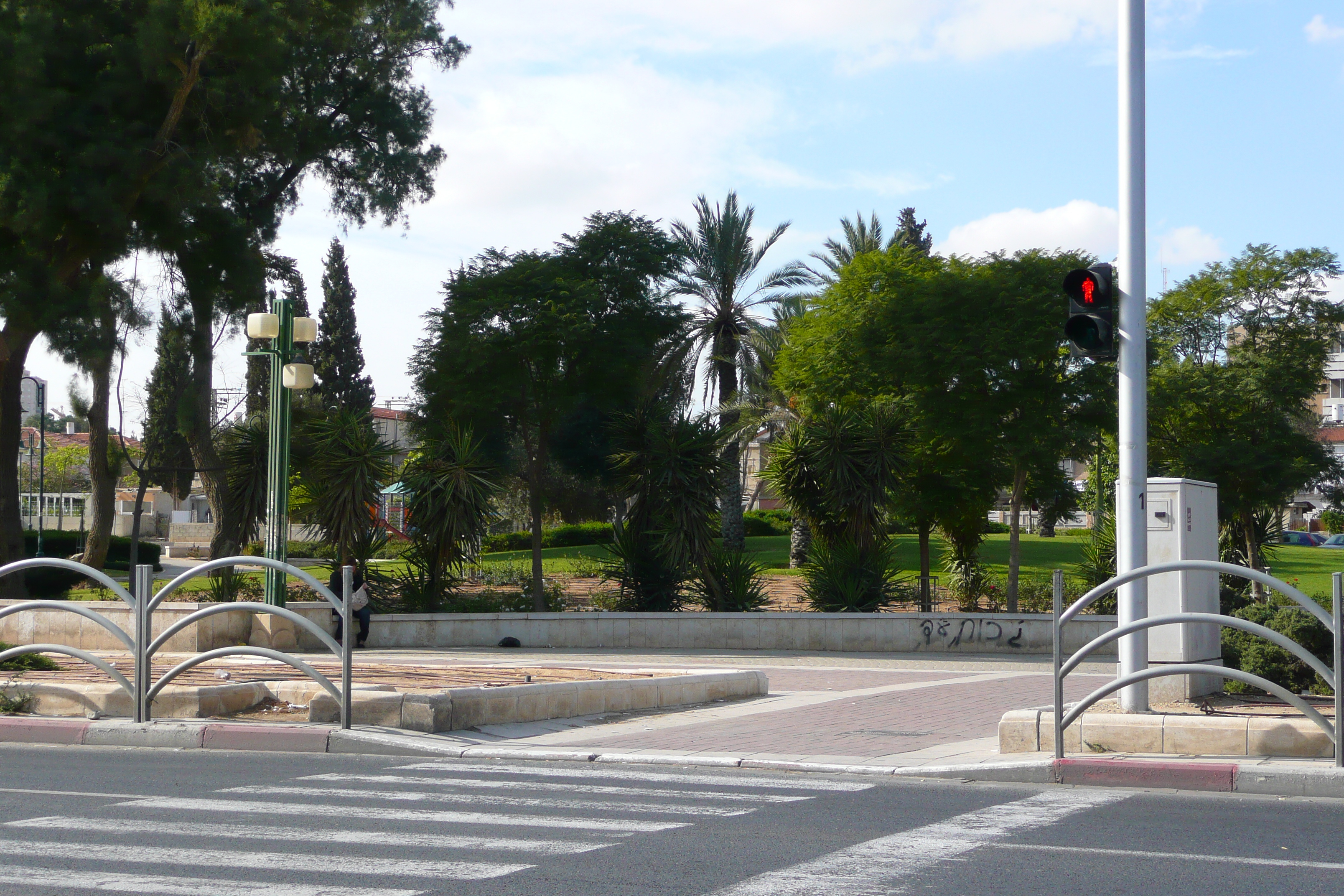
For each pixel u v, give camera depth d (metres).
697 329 36.72
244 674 13.87
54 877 5.84
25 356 27.78
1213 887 5.70
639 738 11.03
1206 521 11.22
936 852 6.45
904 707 13.54
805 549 37.03
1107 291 10.08
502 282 25.03
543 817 7.43
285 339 18.27
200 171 25.52
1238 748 8.92
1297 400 29.98
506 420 26.39
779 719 12.50
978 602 26.03
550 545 47.94
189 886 5.66
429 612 23.16
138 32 24.03
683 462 23.62
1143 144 10.33
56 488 72.50
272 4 25.56
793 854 6.40
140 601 11.02
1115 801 8.09
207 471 28.75
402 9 31.73
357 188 34.12
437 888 5.64
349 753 10.34
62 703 11.59
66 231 25.70
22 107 22.83
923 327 22.86
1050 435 22.47
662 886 5.70
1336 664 8.41
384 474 23.06
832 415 23.98
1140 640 9.97
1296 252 30.11
